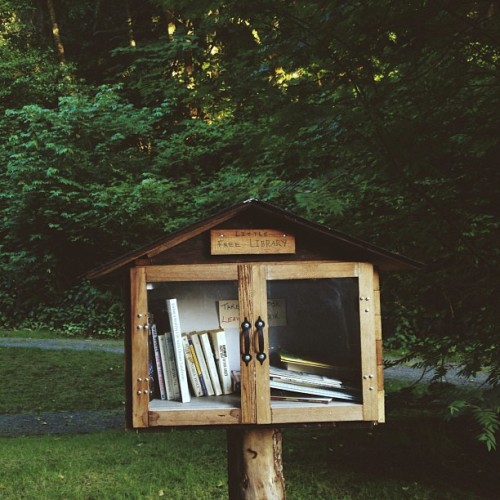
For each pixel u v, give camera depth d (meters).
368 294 2.62
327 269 2.60
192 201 16.33
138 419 2.50
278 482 2.73
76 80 20.70
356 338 2.71
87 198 16.30
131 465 5.46
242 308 2.56
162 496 4.70
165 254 2.57
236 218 2.58
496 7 3.95
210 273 2.55
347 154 4.40
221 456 5.73
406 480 4.99
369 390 2.61
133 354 2.53
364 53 3.86
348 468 5.33
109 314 16.39
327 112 4.02
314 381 2.64
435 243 4.64
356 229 4.75
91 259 17.39
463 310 4.73
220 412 2.52
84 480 5.07
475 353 4.42
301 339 2.76
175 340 2.61
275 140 4.32
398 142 4.04
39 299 17.23
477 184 4.62
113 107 17.67
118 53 20.44
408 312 4.97
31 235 16.81
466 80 4.30
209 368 2.67
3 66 19.66
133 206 15.84
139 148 19.11
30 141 17.09
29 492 4.77
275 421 2.54
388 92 4.11
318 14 3.84
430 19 3.83
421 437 4.86
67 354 12.45
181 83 4.70
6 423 7.85
